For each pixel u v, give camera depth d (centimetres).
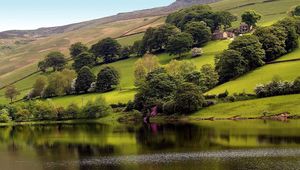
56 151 11125
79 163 9319
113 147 11031
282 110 14275
